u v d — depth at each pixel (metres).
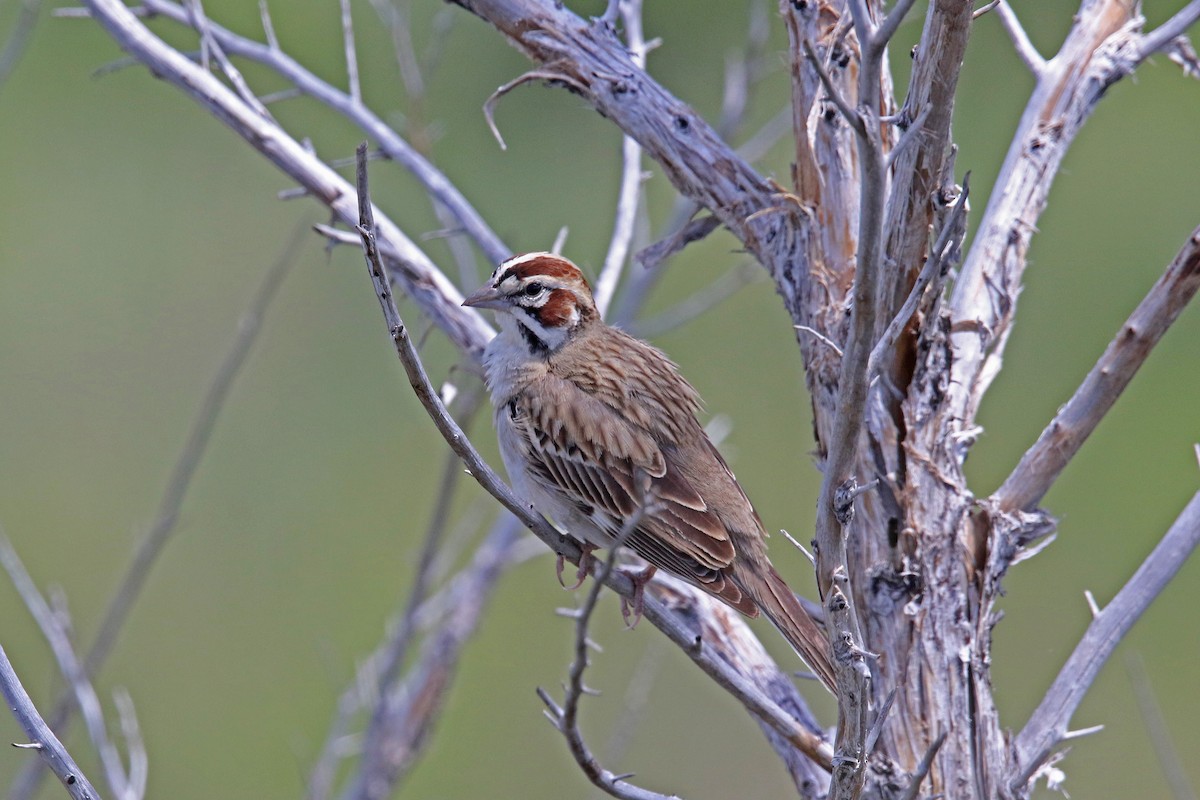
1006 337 7.68
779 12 7.79
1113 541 15.98
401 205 15.66
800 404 16.16
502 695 15.33
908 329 6.95
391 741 10.59
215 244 17.23
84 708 8.74
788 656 11.77
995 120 15.88
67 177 17.70
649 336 11.19
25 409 16.45
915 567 7.02
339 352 16.80
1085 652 7.20
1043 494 7.21
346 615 15.60
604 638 14.46
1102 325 16.27
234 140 17.80
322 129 16.42
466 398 9.97
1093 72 8.05
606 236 16.61
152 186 17.62
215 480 16.27
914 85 6.49
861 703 5.82
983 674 7.05
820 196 7.53
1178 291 6.88
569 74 8.14
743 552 8.25
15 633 13.67
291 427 16.66
